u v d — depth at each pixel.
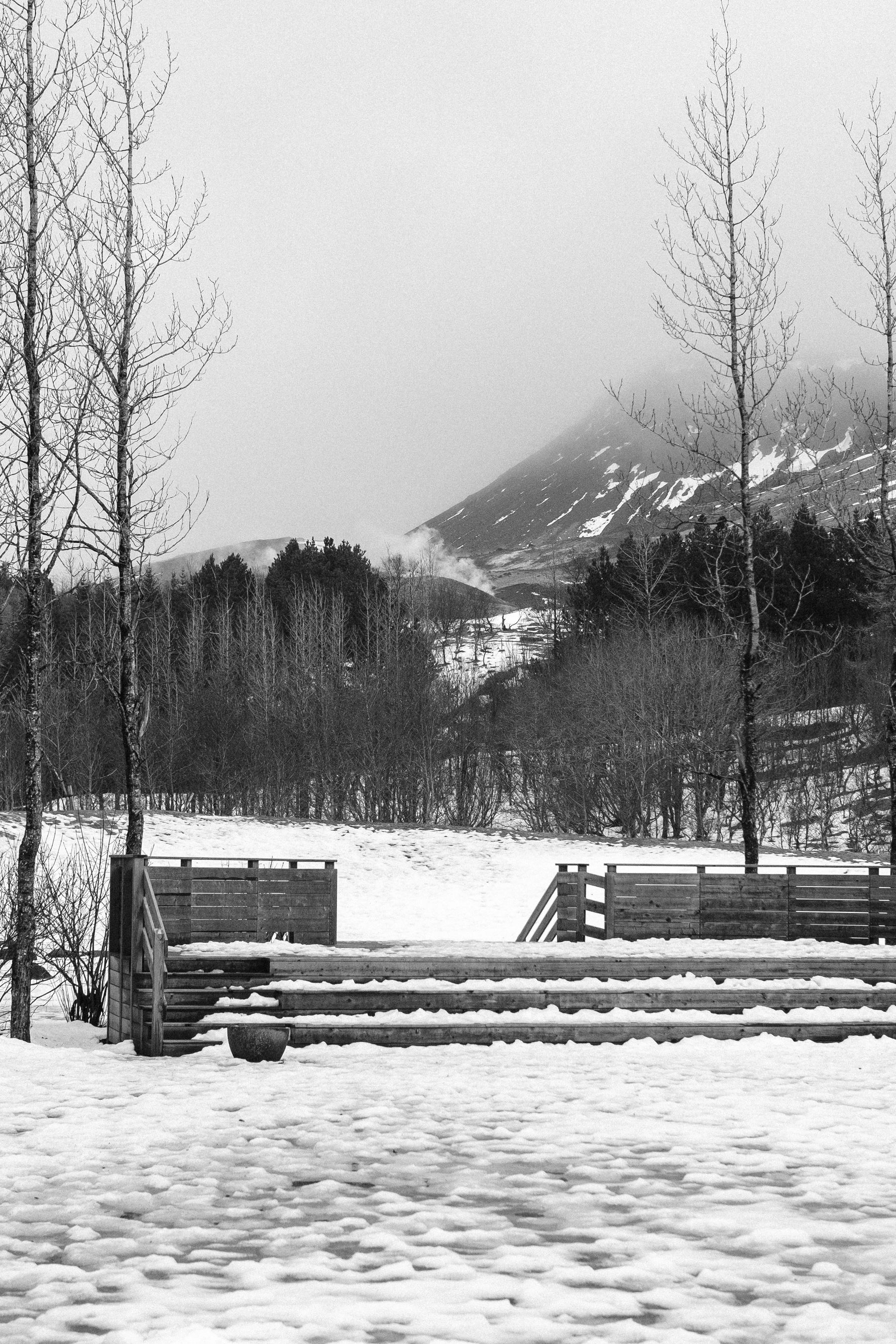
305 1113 10.32
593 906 20.50
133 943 14.95
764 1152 8.91
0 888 21.16
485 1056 13.66
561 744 62.28
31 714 16.58
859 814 59.78
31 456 16.27
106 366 17.97
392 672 68.69
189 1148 9.00
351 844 46.69
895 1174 8.27
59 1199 7.60
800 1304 5.71
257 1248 6.57
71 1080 12.14
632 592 81.06
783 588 70.12
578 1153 8.88
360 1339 5.21
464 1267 6.23
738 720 57.91
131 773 18.56
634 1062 13.24
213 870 18.75
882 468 24.66
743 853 46.00
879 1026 14.99
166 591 85.81
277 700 67.88
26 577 16.55
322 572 99.75
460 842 47.44
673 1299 5.75
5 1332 5.26
